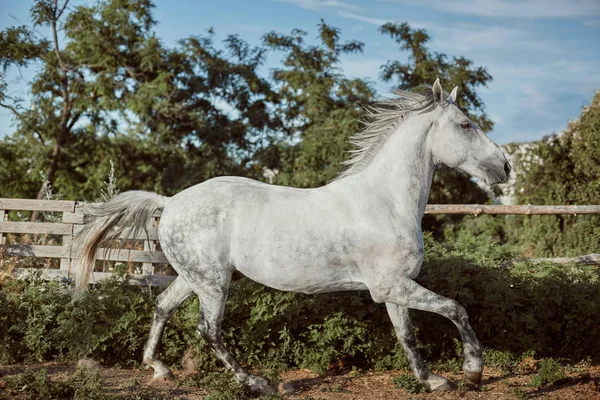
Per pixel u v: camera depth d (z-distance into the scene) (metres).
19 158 22.17
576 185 13.59
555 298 6.98
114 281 7.03
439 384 5.38
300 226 5.15
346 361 6.60
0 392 4.92
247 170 23.44
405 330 5.49
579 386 5.49
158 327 5.77
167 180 22.97
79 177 23.45
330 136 18.95
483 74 20.14
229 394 5.07
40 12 20.78
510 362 6.58
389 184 5.30
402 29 21.45
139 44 22.67
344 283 5.30
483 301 6.76
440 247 7.57
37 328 6.60
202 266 5.26
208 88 23.59
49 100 21.95
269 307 6.57
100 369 6.33
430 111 5.43
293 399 5.12
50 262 7.97
